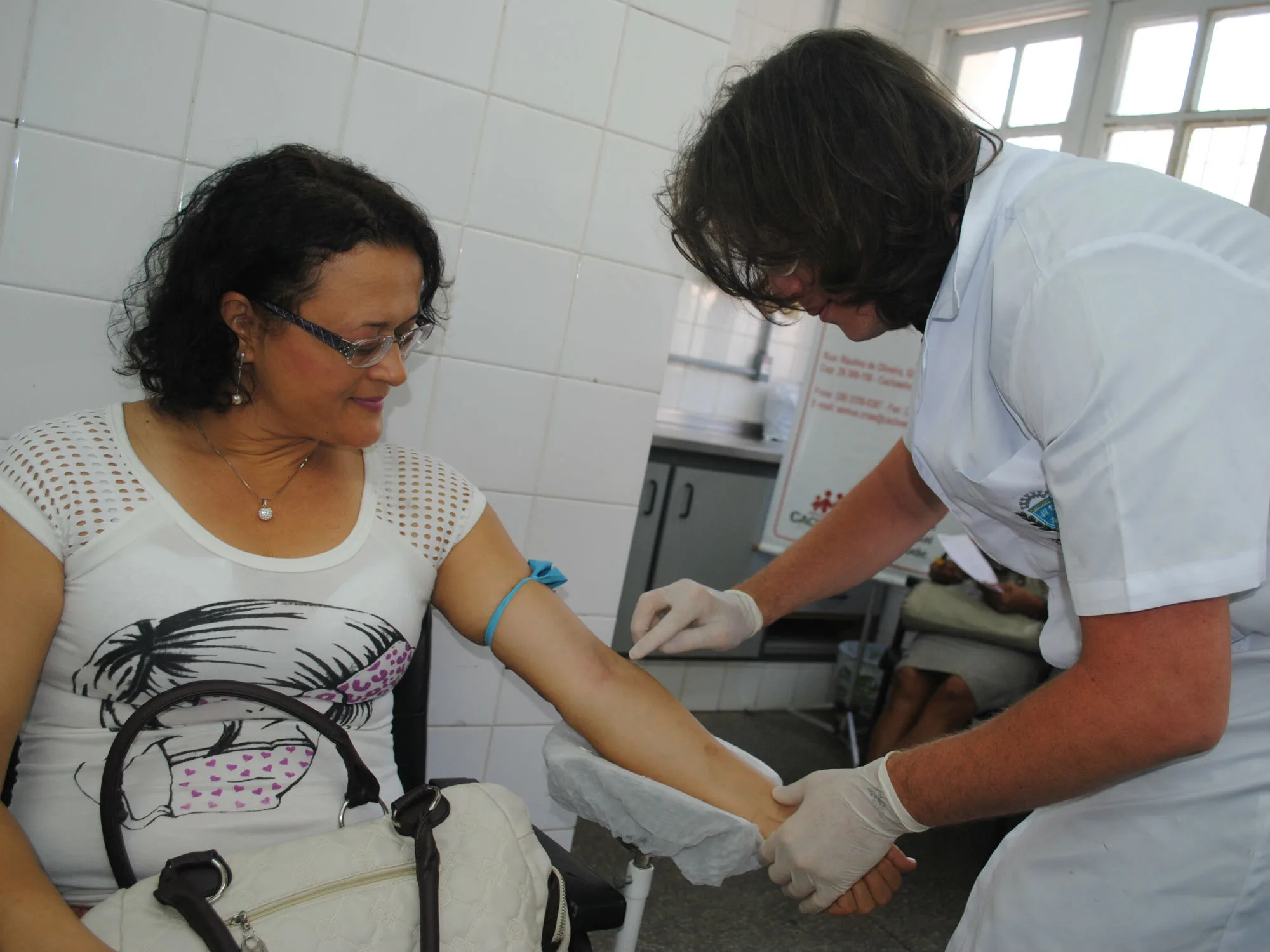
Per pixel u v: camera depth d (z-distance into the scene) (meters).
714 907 2.02
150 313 0.98
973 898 1.03
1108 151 3.02
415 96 1.36
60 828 0.89
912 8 3.49
